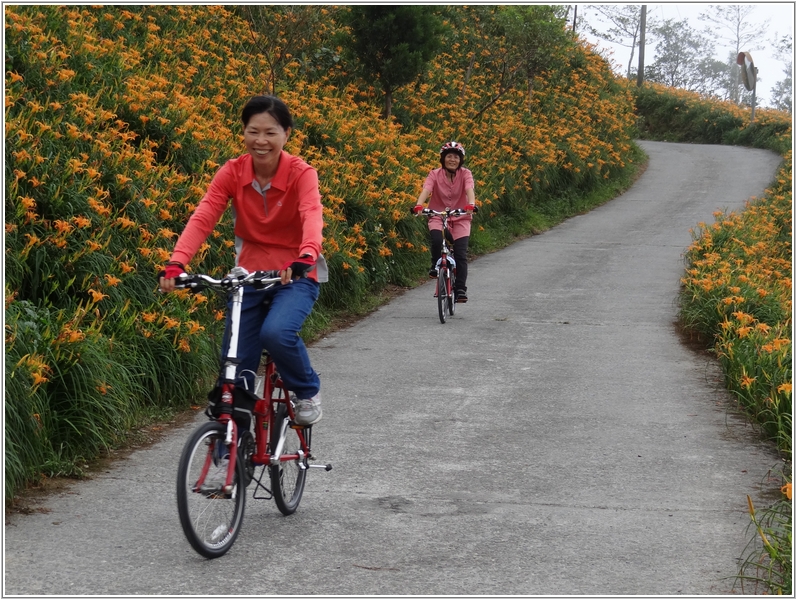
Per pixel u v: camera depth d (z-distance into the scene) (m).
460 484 5.02
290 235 4.28
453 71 22.52
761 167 29.45
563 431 6.10
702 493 4.92
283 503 4.41
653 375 7.75
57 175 7.19
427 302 11.53
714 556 4.04
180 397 6.52
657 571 3.87
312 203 4.15
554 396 7.02
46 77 8.78
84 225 6.52
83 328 6.02
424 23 17.58
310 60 16.36
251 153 4.19
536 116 24.19
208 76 13.36
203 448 3.84
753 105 38.31
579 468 5.32
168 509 4.54
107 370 5.70
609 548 4.12
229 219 8.80
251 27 16.02
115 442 5.59
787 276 12.91
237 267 3.98
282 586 3.67
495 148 19.67
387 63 17.12
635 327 9.88
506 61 21.75
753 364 6.99
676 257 15.31
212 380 6.95
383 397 6.93
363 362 8.15
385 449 5.65
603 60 34.62
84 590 3.57
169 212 8.20
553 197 21.61
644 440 5.91
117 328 6.29
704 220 20.03
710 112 41.50
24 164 6.88
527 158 20.88
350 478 5.10
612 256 15.49
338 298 10.54
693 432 6.11
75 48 10.26
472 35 21.80
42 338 5.35
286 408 4.39
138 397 6.16
